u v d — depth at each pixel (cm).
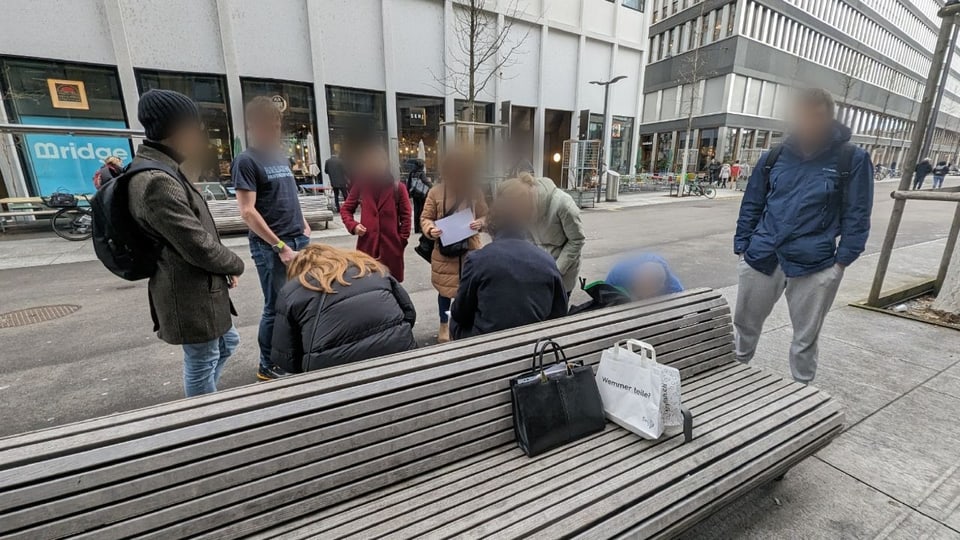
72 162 984
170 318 208
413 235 889
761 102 2992
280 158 306
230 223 889
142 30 981
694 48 3025
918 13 4603
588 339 204
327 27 1185
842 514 201
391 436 149
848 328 410
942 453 240
